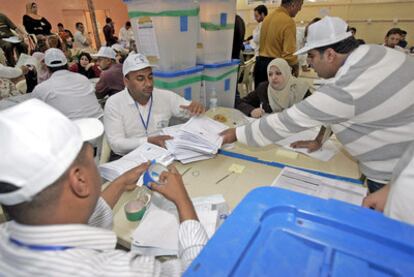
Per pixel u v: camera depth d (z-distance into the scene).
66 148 0.49
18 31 4.61
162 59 1.77
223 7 1.94
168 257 0.78
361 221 0.43
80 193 0.52
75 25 8.05
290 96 2.16
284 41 2.82
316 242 0.41
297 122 1.09
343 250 0.39
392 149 1.07
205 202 0.98
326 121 1.06
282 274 0.37
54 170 0.47
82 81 2.39
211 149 1.30
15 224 0.49
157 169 0.93
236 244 0.41
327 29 1.04
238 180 1.16
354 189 1.05
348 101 0.99
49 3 8.02
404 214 0.75
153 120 1.73
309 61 1.16
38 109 0.50
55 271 0.46
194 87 2.03
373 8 6.20
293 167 1.24
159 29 1.65
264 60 3.01
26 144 0.45
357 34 6.56
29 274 0.46
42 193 0.46
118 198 0.94
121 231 0.89
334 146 1.42
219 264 0.38
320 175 1.17
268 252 0.40
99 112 2.48
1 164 0.44
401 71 0.96
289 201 0.47
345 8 6.45
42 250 0.47
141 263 0.55
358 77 0.97
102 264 0.51
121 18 10.10
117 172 1.16
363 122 1.06
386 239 0.40
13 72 2.99
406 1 5.83
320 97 1.03
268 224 0.44
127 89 1.67
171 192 0.80
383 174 1.13
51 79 2.28
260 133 1.20
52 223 0.49
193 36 1.85
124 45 6.38
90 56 4.35
